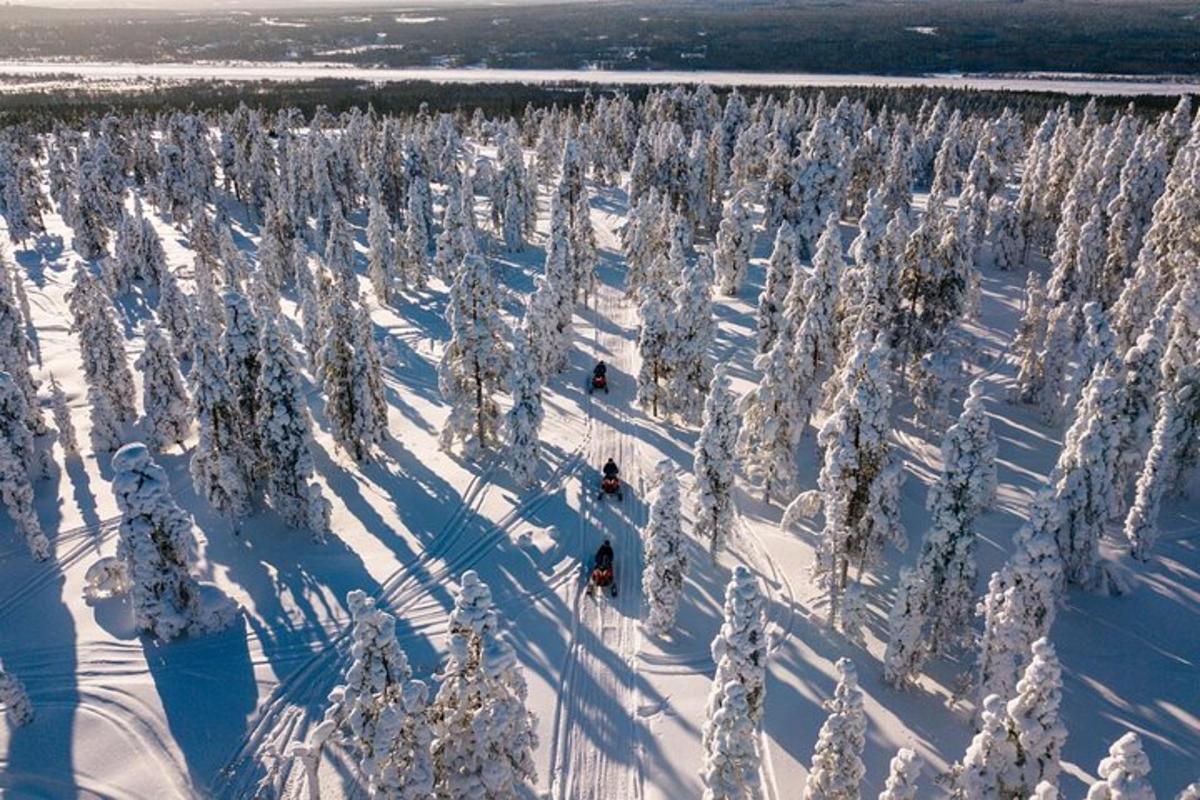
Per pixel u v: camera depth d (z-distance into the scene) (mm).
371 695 18516
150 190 101750
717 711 19312
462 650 18609
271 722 25500
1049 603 21656
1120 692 26031
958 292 43719
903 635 24812
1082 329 48812
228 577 32125
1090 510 28938
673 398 43656
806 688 26344
